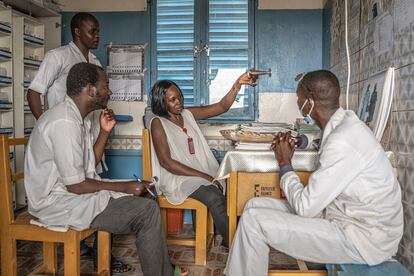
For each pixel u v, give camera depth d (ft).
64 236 5.57
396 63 5.56
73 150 5.57
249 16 11.27
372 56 6.73
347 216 4.66
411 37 5.03
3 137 5.67
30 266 7.71
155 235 5.78
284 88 11.33
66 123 5.58
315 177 4.49
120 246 8.83
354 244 4.49
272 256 8.21
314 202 4.48
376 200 4.44
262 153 5.68
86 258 8.16
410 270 5.08
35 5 10.43
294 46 11.28
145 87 11.61
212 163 8.45
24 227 5.67
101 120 6.81
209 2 11.32
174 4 11.41
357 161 4.39
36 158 5.72
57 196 5.72
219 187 7.64
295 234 4.66
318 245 4.62
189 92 11.51
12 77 10.09
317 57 11.25
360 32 7.50
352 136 4.47
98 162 6.85
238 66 11.37
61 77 7.88
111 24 11.64
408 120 5.12
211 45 11.37
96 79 5.90
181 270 7.31
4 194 5.71
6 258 5.73
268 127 7.07
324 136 4.83
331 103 4.90
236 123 11.33
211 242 8.73
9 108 9.97
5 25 9.67
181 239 8.15
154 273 5.84
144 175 7.88
